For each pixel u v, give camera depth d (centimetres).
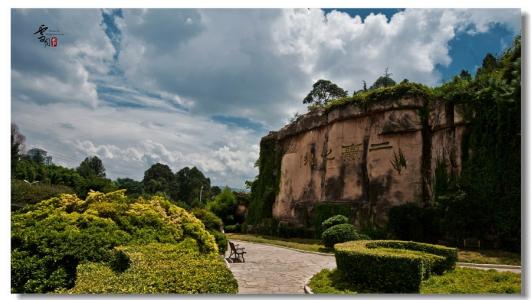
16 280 742
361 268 889
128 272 673
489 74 1811
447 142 1872
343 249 960
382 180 2084
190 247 994
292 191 2906
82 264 762
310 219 2605
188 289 602
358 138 2319
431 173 1931
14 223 859
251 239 2642
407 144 2045
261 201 3319
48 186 3162
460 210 1638
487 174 1636
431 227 1786
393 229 1862
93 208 1012
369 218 2083
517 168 1548
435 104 1970
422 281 871
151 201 1207
